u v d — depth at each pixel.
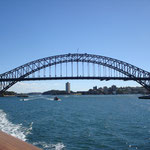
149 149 15.48
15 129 22.44
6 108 64.62
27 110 56.62
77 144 16.75
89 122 30.78
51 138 18.58
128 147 16.06
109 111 53.34
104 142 17.56
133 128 25.23
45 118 35.84
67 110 57.16
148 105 84.19
